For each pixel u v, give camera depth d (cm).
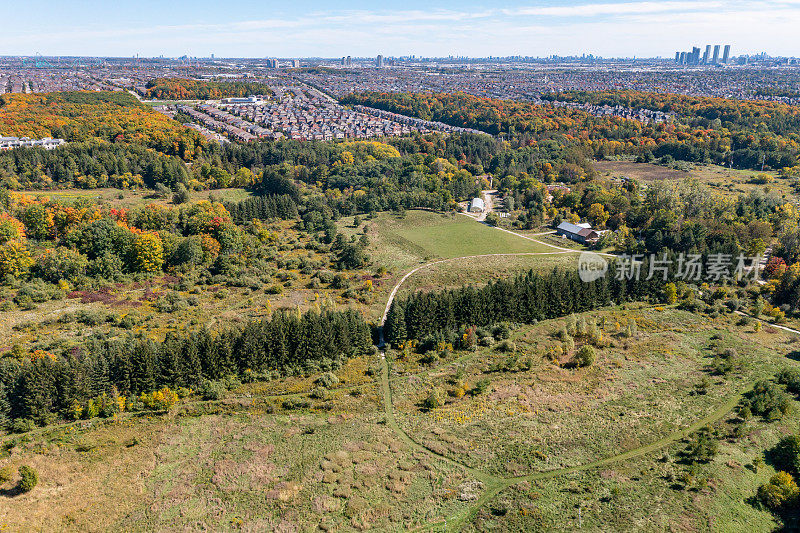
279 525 6544
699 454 7625
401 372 10338
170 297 12794
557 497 6988
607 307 13300
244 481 7288
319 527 6519
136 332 11144
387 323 11544
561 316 12850
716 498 6894
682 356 10769
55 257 13475
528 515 6656
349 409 9112
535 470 7538
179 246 14850
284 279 14775
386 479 7350
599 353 10938
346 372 10294
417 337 11438
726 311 12938
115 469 7475
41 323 11169
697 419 8638
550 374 10175
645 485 7169
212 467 7562
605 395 9412
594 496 6988
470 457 7825
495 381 9969
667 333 11825
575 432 8356
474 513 6775
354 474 7456
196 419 8719
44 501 6831
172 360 9306
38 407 8331
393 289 14362
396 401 9356
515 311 12325
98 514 6669
